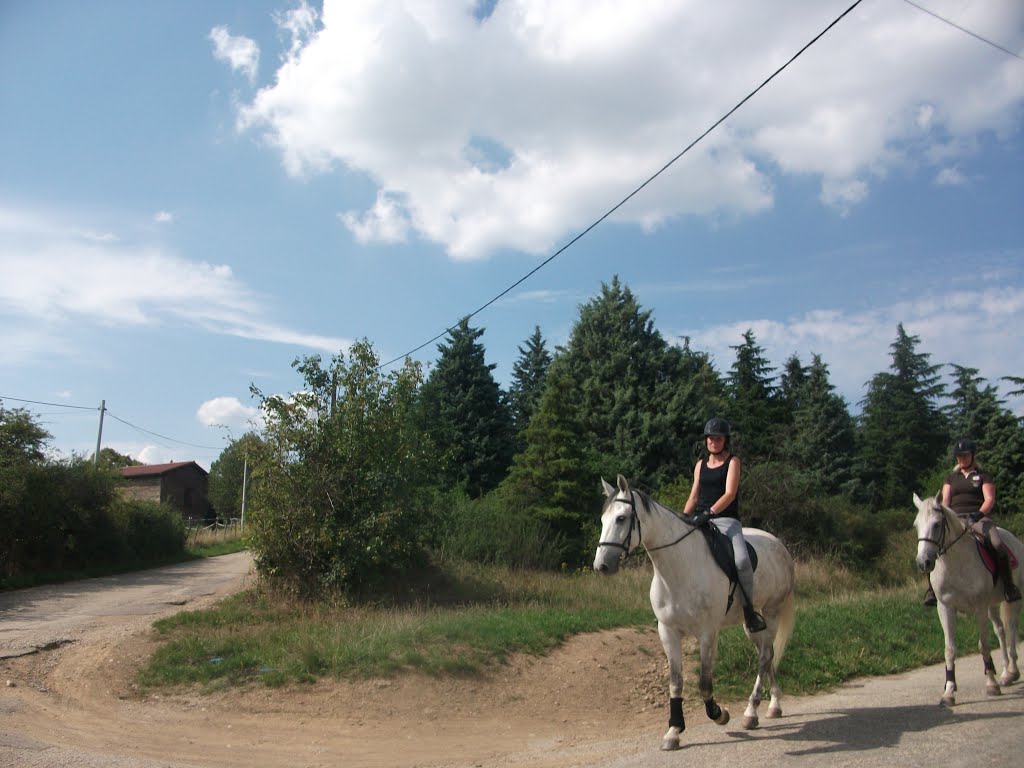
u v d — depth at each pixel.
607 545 6.21
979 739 5.91
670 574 6.51
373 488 14.57
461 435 39.31
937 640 10.92
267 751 7.38
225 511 67.31
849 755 5.76
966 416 43.53
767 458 29.80
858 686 9.04
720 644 10.28
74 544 23.31
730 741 6.54
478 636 10.55
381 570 14.70
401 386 15.64
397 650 9.96
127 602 16.19
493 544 21.22
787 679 9.31
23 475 21.36
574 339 39.59
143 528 27.97
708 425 7.41
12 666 10.16
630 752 6.75
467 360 41.44
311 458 14.73
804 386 46.97
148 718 8.39
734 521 7.21
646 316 38.09
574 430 29.16
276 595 14.27
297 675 9.32
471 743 7.71
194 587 19.23
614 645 10.61
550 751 7.32
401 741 7.74
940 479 38.69
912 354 49.25
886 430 47.59
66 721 8.18
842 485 41.25
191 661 10.06
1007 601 7.86
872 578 24.06
